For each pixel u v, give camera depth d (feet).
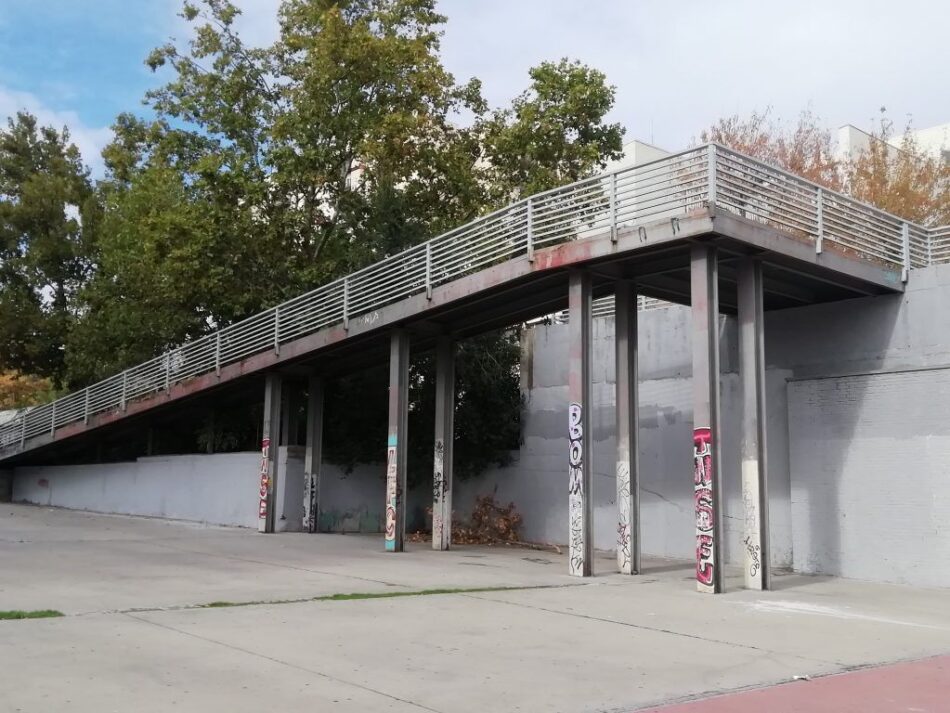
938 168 98.53
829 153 103.60
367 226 80.43
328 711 18.44
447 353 62.08
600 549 64.03
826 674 24.00
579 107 79.87
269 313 71.67
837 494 50.39
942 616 36.14
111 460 102.42
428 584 40.88
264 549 55.47
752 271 43.52
